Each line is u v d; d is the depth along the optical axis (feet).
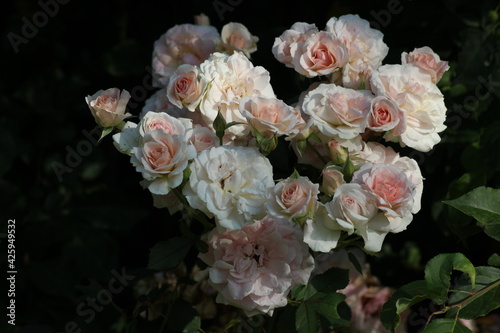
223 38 4.37
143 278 4.62
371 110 3.71
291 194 3.55
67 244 5.10
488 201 3.66
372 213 3.59
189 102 3.80
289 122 3.65
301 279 3.74
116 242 5.13
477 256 5.00
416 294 3.66
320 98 3.77
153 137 3.60
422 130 3.82
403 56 4.03
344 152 3.74
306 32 4.07
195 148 3.71
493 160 4.65
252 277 3.68
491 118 4.77
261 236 3.72
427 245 5.05
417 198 3.79
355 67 3.99
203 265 4.02
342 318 4.28
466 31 4.79
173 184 3.57
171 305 4.19
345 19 4.09
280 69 4.86
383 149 3.83
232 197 3.58
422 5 4.96
